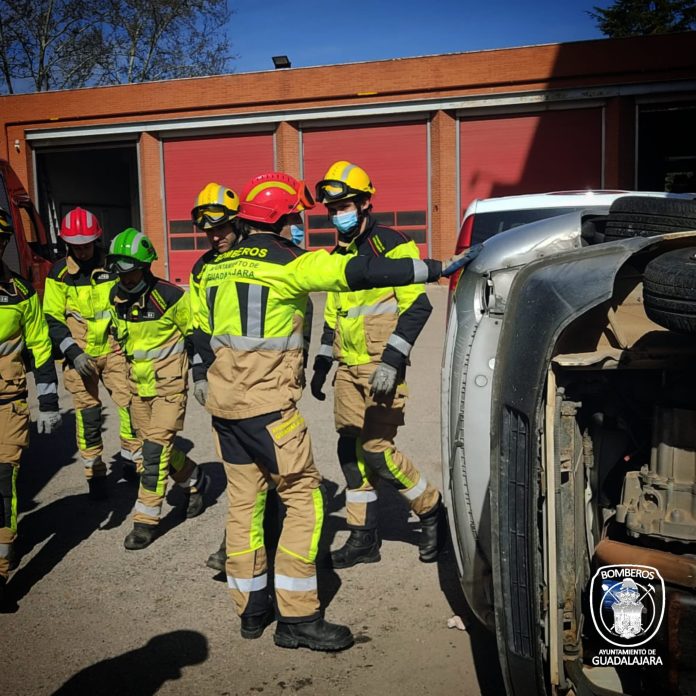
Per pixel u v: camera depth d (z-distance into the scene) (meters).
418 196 24.27
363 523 4.58
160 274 26.69
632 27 50.72
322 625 3.71
